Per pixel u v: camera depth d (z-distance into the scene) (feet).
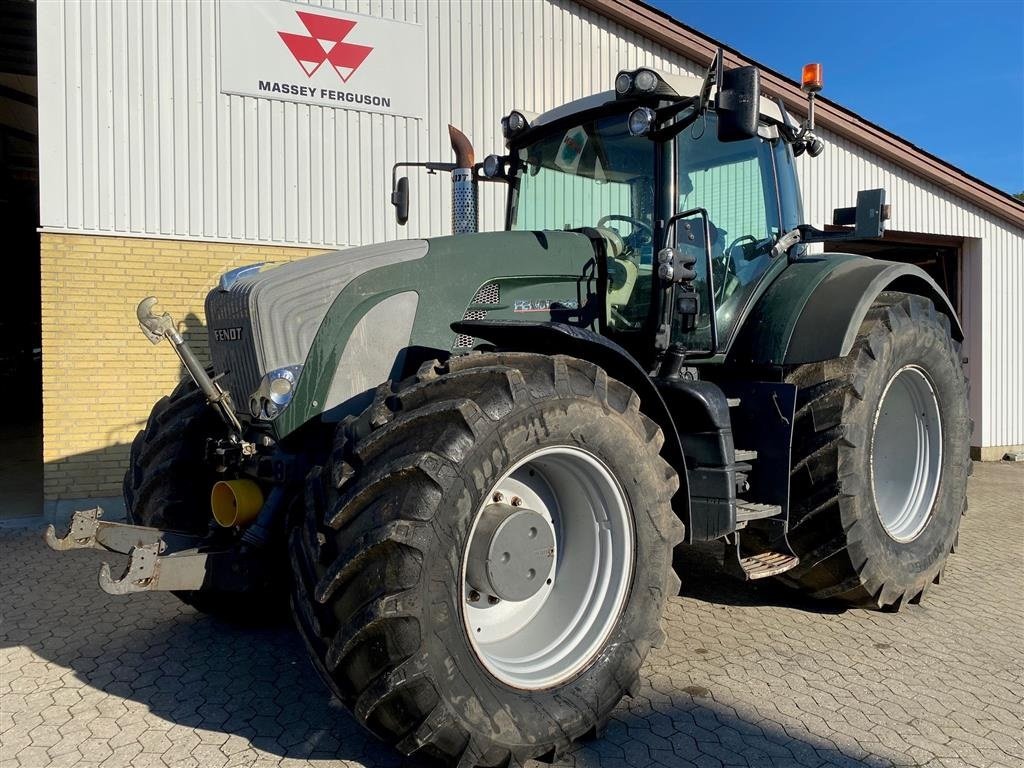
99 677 10.90
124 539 9.39
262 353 9.61
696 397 10.73
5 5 24.36
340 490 7.87
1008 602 14.26
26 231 51.29
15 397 56.59
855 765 8.55
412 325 10.16
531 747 8.07
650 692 10.31
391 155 24.82
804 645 11.97
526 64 26.71
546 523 8.81
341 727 9.37
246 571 9.40
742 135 10.33
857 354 12.63
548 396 8.36
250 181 23.02
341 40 23.98
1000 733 9.25
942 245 35.60
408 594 7.27
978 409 35.45
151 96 21.84
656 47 28.91
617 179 12.82
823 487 12.31
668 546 9.48
